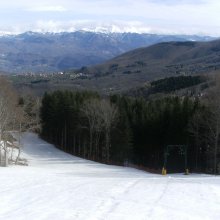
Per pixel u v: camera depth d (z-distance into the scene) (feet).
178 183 100.94
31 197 68.18
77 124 319.47
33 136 380.17
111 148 293.84
